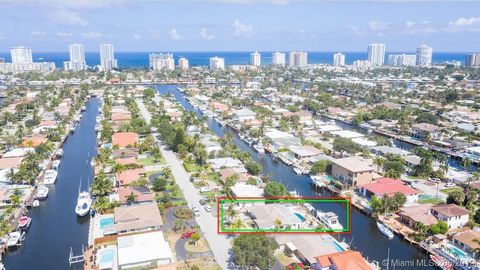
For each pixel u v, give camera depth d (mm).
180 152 192625
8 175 157875
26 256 109688
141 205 126812
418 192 145000
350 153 197625
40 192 147250
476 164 190500
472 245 107375
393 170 163375
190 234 115062
